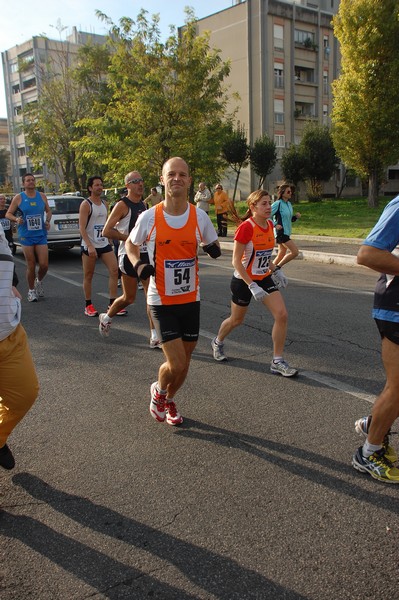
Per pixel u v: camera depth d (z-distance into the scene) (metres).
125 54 23.19
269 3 42.19
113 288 7.69
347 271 11.34
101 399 4.65
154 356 5.87
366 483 3.21
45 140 35.00
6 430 3.22
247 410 4.32
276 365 5.12
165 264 3.67
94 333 6.87
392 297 2.98
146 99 21.64
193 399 4.57
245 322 7.21
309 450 3.63
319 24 46.22
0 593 2.38
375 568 2.49
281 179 41.06
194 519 2.90
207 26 45.66
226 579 2.44
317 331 6.66
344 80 24.27
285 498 3.08
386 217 2.84
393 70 22.95
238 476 3.33
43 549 2.68
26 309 8.40
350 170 39.81
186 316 3.82
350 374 5.08
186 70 22.67
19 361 3.11
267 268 5.14
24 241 8.83
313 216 23.92
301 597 2.33
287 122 44.88
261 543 2.69
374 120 23.80
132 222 6.03
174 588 2.39
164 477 3.33
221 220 18.67
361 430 3.53
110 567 2.54
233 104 44.62
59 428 4.07
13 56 65.25
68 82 34.56
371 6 22.78
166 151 22.75
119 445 3.78
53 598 2.35
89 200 7.49
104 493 3.17
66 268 12.95
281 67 43.97
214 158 23.16
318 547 2.64
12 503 3.09
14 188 71.62
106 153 23.56
